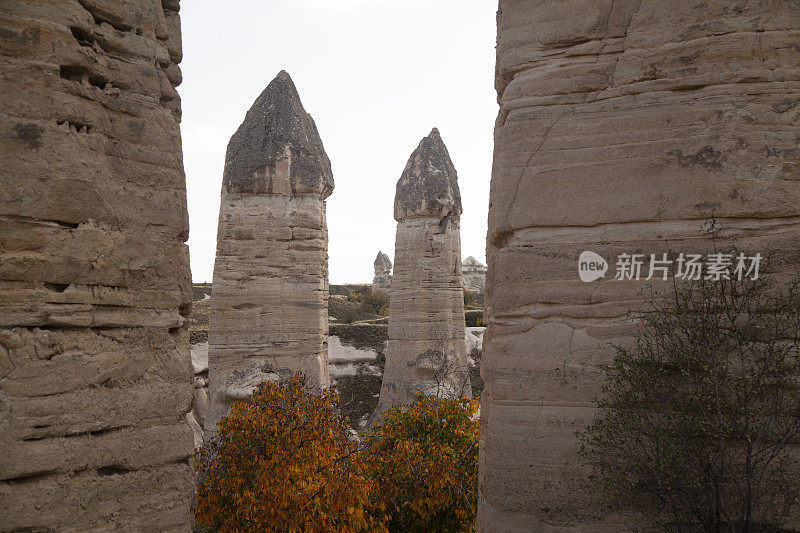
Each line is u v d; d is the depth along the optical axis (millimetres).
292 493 8664
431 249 21875
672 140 5441
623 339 5383
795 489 4871
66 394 4309
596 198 5582
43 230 4277
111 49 4840
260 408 10180
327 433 10211
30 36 4324
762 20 5371
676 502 5074
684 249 5336
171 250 4984
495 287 5840
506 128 5906
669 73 5516
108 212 4605
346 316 44750
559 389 5488
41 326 4262
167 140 5039
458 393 20719
